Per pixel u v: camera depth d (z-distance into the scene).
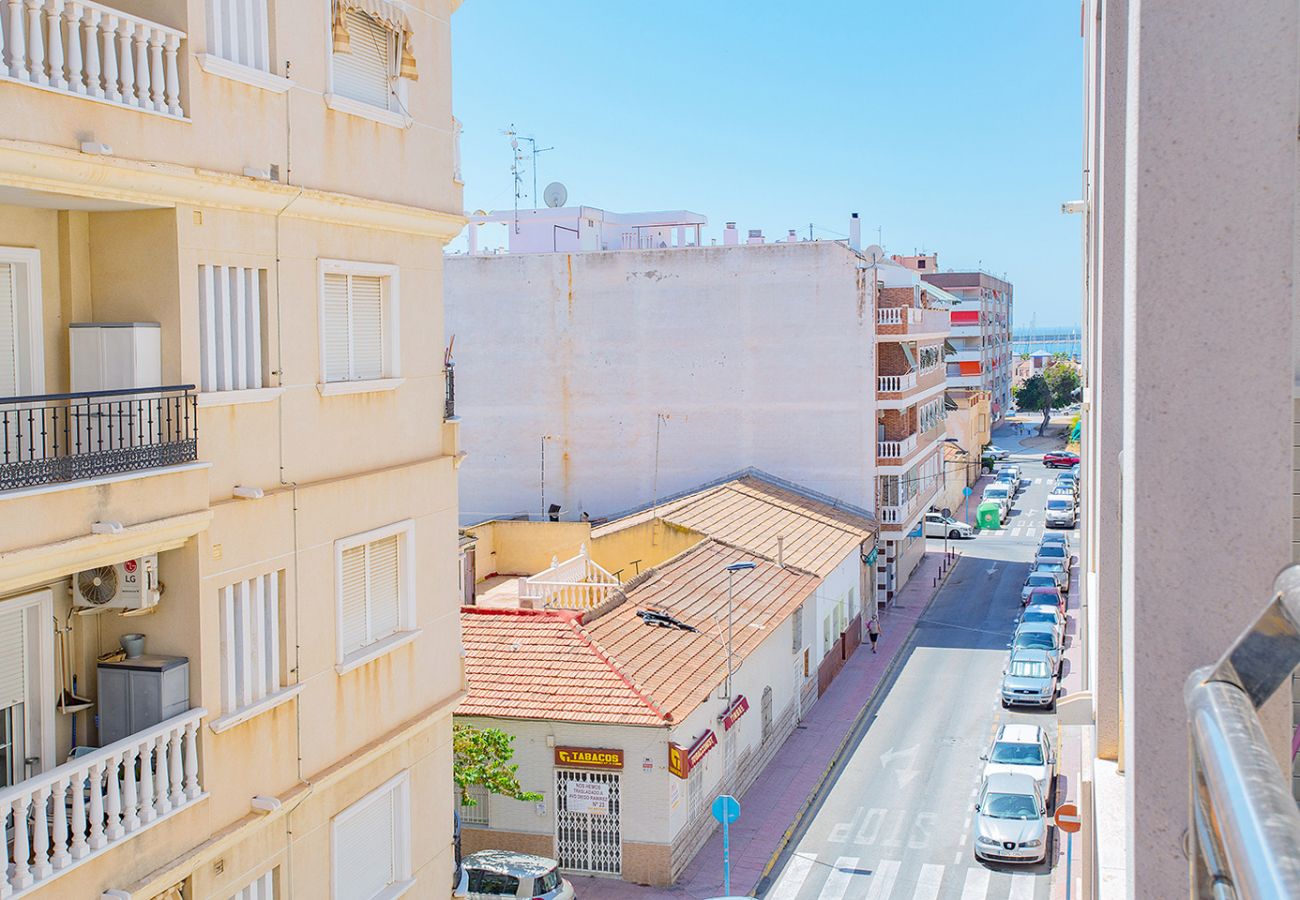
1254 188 4.66
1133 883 5.12
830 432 49.44
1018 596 56.16
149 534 10.82
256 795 12.44
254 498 12.35
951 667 44.34
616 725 25.84
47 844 9.83
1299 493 6.51
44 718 11.29
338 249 13.85
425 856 15.77
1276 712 4.84
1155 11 4.73
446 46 15.99
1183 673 4.90
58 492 9.95
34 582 10.02
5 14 9.78
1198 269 4.75
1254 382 4.72
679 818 26.75
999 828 27.27
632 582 32.56
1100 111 12.09
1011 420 155.75
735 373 49.88
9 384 11.06
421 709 15.59
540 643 28.42
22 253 11.07
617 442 50.78
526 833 26.77
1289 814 2.06
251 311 12.56
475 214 52.28
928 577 60.53
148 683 11.32
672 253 49.97
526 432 51.41
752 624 32.94
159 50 11.05
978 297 134.25
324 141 13.47
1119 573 11.17
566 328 50.88
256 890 12.58
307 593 13.29
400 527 15.02
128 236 11.52
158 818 10.98
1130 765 5.31
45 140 9.95
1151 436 4.87
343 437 14.02
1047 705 38.28
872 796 31.58
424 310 15.70
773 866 27.27
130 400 10.84
